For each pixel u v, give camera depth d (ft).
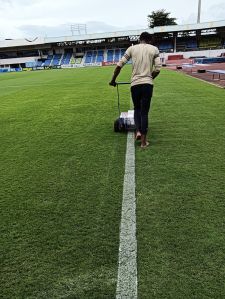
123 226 9.65
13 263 8.25
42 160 16.24
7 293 7.25
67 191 12.38
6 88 64.18
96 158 15.96
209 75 68.69
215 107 27.99
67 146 18.39
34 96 45.42
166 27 194.49
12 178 14.08
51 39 217.56
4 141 20.59
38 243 9.04
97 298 6.94
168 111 27.09
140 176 13.37
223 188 11.91
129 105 31.78
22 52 243.19
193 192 11.69
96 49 228.84
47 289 7.29
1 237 9.45
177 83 52.21
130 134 20.08
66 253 8.52
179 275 7.48
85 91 47.85
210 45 204.23
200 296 6.85
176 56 181.27
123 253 8.38
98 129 22.03
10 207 11.33
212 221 9.70
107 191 12.14
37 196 12.10
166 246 8.57
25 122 26.27
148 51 16.55
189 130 20.39
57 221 10.19
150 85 16.58
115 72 17.53
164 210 10.48
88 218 10.26
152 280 7.38
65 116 27.71
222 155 15.46
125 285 7.26
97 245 8.78
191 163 14.55
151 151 16.52
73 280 7.51
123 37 217.36
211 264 7.80
